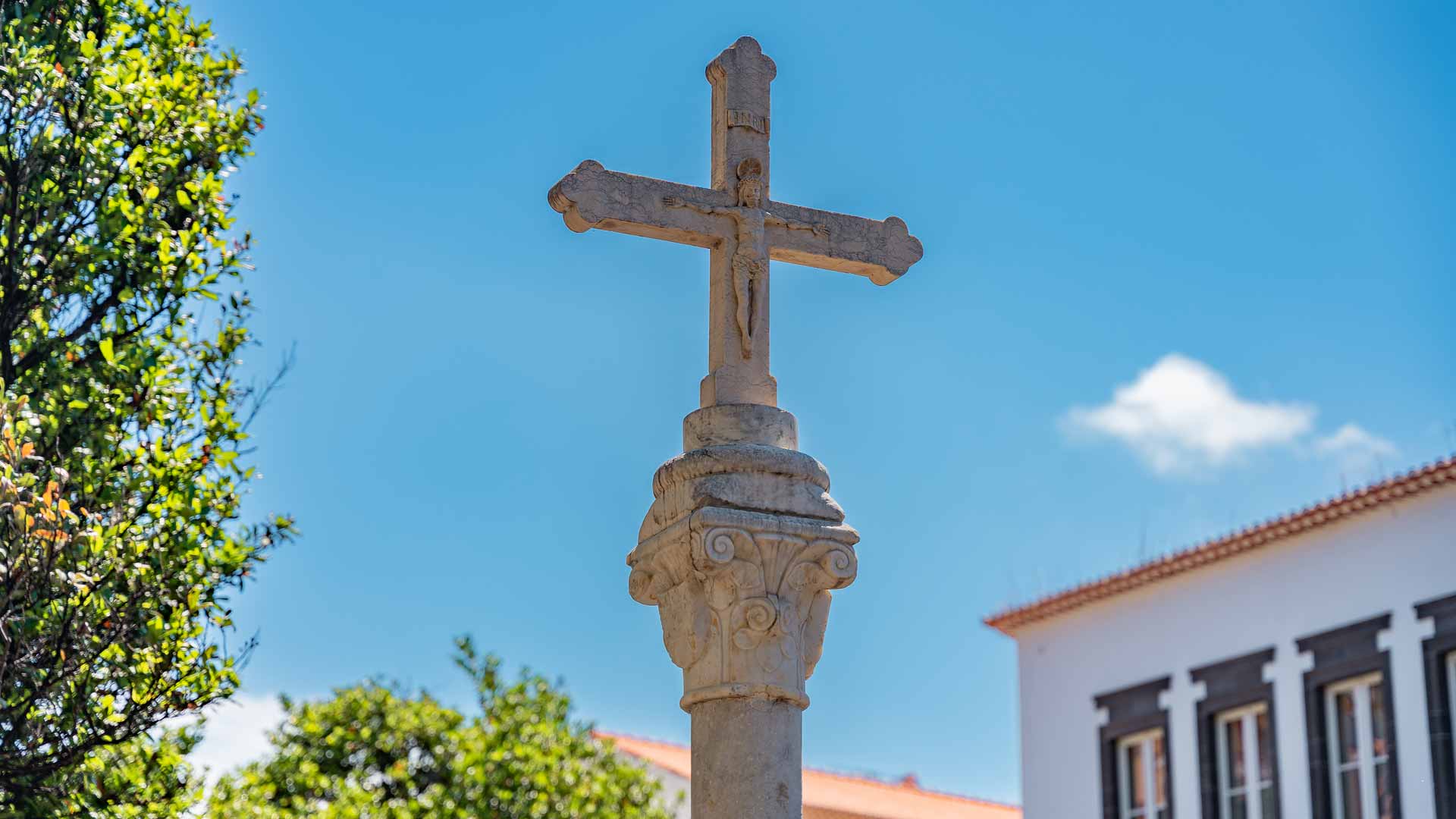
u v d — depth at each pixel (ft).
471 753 85.61
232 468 39.14
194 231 39.22
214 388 40.11
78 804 35.45
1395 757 70.85
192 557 36.94
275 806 85.10
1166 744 81.66
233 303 41.01
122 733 35.70
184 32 43.37
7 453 32.73
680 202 28.55
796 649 26.04
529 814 82.84
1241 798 77.82
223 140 41.22
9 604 32.55
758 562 26.02
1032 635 90.74
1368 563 73.72
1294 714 75.61
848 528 26.63
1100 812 83.66
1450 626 69.72
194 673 35.42
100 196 38.40
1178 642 81.92
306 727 90.12
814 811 93.81
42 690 33.22
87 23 41.83
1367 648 72.95
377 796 87.30
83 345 38.75
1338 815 73.46
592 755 87.04
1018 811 110.32
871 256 29.99
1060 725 87.45
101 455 37.50
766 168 29.32
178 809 37.37
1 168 36.99
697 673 26.14
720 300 28.48
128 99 39.58
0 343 36.68
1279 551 77.97
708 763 25.72
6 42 38.40
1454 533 70.38
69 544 33.58
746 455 26.43
